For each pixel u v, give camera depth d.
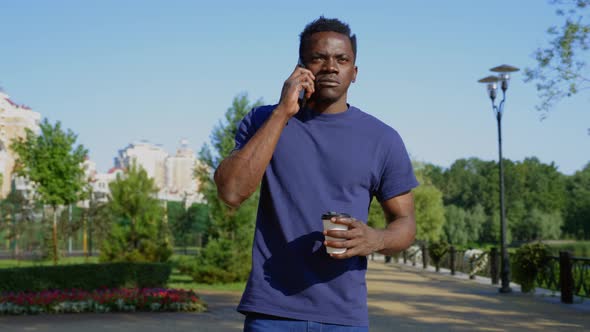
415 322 9.83
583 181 98.31
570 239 93.94
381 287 16.69
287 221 2.30
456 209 82.31
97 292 11.91
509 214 90.50
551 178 98.44
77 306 10.95
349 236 2.12
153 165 121.50
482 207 92.38
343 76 2.32
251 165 2.16
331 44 2.29
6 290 11.87
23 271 12.13
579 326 9.50
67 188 26.78
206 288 16.55
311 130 2.36
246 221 18.00
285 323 2.25
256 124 2.43
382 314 10.83
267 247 2.34
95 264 13.02
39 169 26.67
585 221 93.31
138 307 11.25
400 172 2.40
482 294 14.77
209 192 18.09
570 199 95.75
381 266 28.94
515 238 87.69
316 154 2.34
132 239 20.33
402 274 22.77
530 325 9.57
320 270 2.26
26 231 29.44
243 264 17.61
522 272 14.65
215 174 2.25
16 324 9.37
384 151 2.37
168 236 21.67
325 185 2.32
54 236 26.47
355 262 2.31
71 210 34.03
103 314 10.68
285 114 2.20
